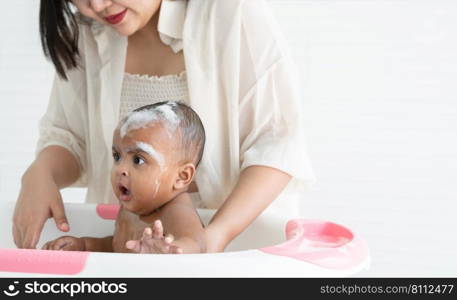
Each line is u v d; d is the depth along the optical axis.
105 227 0.97
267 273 0.63
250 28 1.00
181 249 0.70
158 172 0.82
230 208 0.87
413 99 1.68
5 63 1.87
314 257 0.67
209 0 1.01
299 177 0.95
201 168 0.99
